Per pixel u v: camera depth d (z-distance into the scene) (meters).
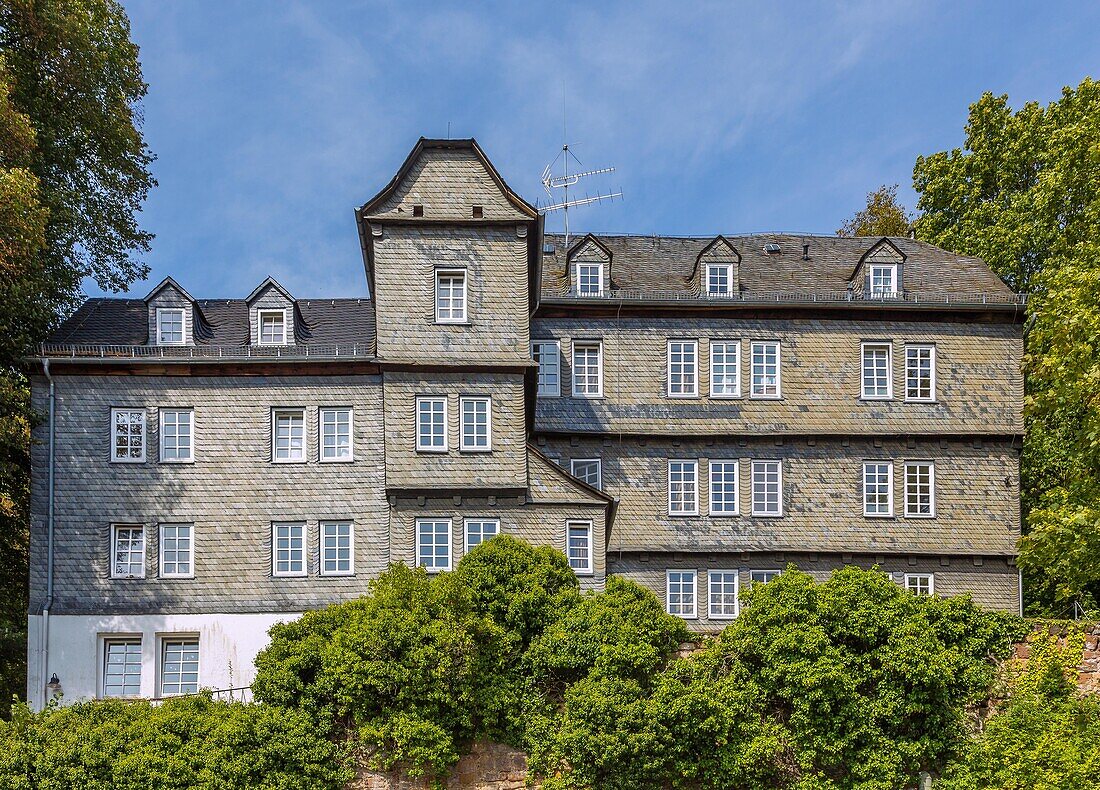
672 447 36.72
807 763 24.39
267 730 23.80
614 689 24.09
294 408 32.66
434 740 24.03
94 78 36.25
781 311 37.50
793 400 37.16
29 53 34.59
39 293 33.56
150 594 31.64
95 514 31.97
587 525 31.83
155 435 32.41
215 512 32.12
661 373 37.06
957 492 36.94
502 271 32.66
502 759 24.64
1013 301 37.75
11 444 30.64
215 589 31.73
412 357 32.16
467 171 33.00
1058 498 34.00
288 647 25.31
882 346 37.66
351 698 24.17
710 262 37.66
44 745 23.28
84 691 31.11
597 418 36.62
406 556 31.34
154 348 32.66
